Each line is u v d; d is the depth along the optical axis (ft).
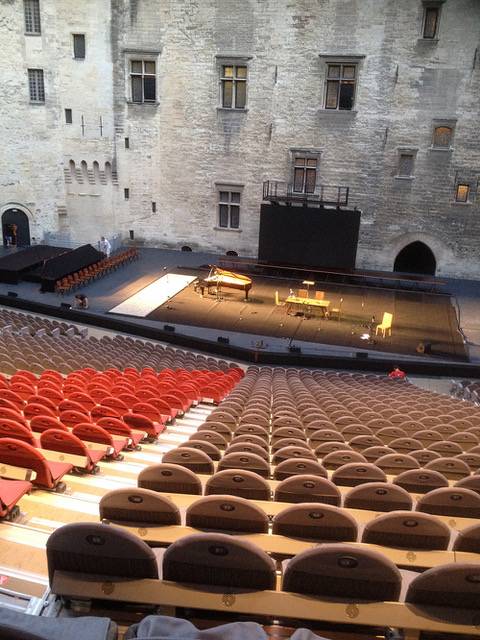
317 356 62.39
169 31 90.74
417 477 18.13
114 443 24.08
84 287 83.30
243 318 74.02
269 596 9.90
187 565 9.95
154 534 12.53
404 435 26.21
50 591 11.48
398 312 78.43
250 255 100.53
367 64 86.12
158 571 10.69
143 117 96.02
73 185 99.66
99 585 10.12
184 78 92.94
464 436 26.35
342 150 91.09
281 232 92.17
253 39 88.79
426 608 9.64
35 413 25.45
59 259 83.41
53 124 94.89
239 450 19.88
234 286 79.10
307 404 32.40
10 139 91.97
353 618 9.73
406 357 63.77
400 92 86.38
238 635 6.65
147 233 103.45
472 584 9.39
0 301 77.36
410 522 12.49
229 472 15.53
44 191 97.14
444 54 83.25
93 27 90.84
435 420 31.19
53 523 16.44
